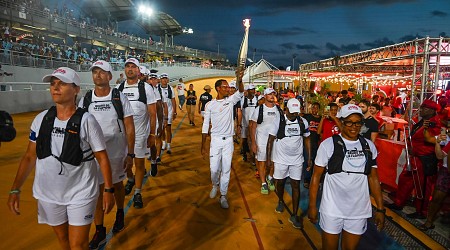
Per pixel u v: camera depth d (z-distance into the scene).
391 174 6.08
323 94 16.78
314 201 3.31
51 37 31.38
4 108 14.62
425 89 8.09
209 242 4.20
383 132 7.23
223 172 5.43
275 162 5.14
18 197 2.83
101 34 37.41
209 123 5.64
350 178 3.10
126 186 5.74
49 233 4.11
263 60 24.92
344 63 12.45
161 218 4.84
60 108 2.75
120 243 4.03
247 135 8.81
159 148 7.83
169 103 9.55
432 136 4.98
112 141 4.03
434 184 5.08
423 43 7.77
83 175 2.80
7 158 7.47
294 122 5.03
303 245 4.27
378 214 3.25
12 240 3.89
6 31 21.09
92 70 3.92
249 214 5.20
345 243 3.25
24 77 17.91
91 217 2.88
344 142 3.17
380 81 25.50
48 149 2.69
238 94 5.53
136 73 5.20
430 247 4.29
